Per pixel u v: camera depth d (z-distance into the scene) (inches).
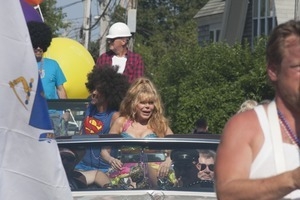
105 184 434.6
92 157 442.9
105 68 583.2
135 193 426.3
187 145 442.9
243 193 235.8
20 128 308.8
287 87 243.6
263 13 2213.3
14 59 308.0
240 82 1427.2
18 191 307.9
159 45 3105.3
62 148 446.9
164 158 438.9
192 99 1437.0
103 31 1881.2
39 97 313.6
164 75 1545.3
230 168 243.3
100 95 579.2
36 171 311.6
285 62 243.3
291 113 247.3
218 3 2691.9
